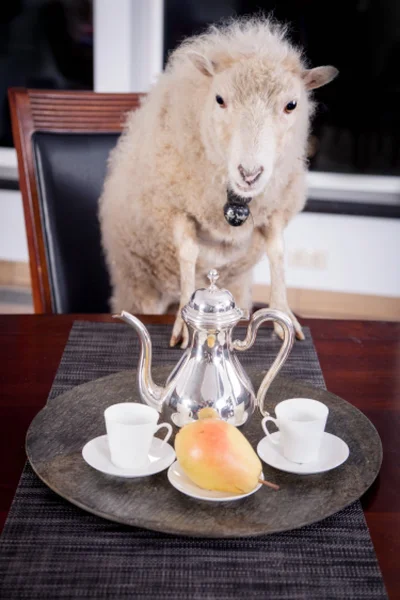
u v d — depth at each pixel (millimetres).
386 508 920
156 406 1024
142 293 1823
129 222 1644
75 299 1863
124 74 3408
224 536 808
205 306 972
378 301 3494
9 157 3715
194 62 1359
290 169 1467
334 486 916
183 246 1536
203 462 858
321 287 3525
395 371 1327
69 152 1828
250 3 3402
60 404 1110
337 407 1128
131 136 1634
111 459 930
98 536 834
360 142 3523
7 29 3562
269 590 761
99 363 1311
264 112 1308
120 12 3309
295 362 1333
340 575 784
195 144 1443
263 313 990
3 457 1011
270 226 1567
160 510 854
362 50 3426
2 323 1479
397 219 3340
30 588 754
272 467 954
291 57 1374
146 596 748
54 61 3578
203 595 751
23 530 840
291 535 844
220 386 982
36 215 1818
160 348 1383
